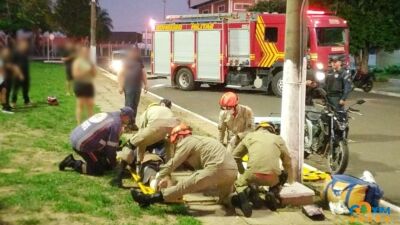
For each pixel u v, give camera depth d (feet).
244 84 66.28
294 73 21.59
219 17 68.08
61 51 31.27
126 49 33.09
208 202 19.75
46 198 18.56
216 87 74.59
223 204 19.47
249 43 64.64
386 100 61.67
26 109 41.75
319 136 26.53
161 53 74.54
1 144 27.73
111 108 46.19
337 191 19.60
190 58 70.79
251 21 64.08
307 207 18.97
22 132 31.63
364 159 29.99
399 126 41.55
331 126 25.64
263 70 64.64
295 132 21.77
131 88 32.96
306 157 28.48
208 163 18.26
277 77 62.39
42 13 118.32
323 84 33.24
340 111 26.58
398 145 33.91
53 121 36.17
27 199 18.33
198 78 70.18
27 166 23.44
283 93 22.03
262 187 20.84
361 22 80.28
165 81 86.28
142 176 21.33
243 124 23.66
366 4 82.17
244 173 19.63
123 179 22.11
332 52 61.82
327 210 19.85
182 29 71.31
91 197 18.99
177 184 18.48
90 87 31.01
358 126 41.47
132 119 22.93
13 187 19.95
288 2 21.44
